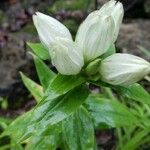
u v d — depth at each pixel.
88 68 0.12
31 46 0.13
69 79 0.12
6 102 0.28
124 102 0.22
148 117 0.21
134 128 0.21
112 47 0.13
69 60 0.12
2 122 0.19
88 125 0.14
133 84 0.13
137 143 0.20
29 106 0.27
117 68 0.12
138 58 0.12
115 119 0.14
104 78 0.12
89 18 0.12
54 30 0.12
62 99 0.12
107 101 0.14
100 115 0.14
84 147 0.13
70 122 0.14
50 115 0.12
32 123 0.12
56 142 0.14
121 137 0.21
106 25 0.12
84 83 0.13
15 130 0.13
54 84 0.12
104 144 0.24
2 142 0.24
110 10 0.12
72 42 0.12
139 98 0.12
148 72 0.12
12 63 0.30
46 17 0.13
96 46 0.12
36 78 0.30
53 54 0.12
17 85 0.29
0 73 0.30
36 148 0.14
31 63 0.30
